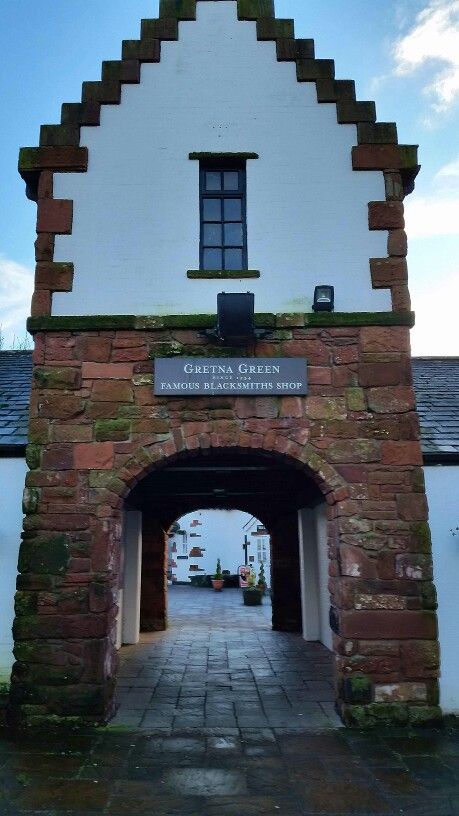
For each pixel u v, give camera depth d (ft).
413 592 21.12
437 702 20.47
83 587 21.07
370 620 20.89
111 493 21.72
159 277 23.65
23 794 15.20
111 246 23.80
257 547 95.25
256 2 25.89
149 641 37.91
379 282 23.56
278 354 22.85
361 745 18.61
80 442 22.11
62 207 23.91
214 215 24.93
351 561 21.26
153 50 25.34
